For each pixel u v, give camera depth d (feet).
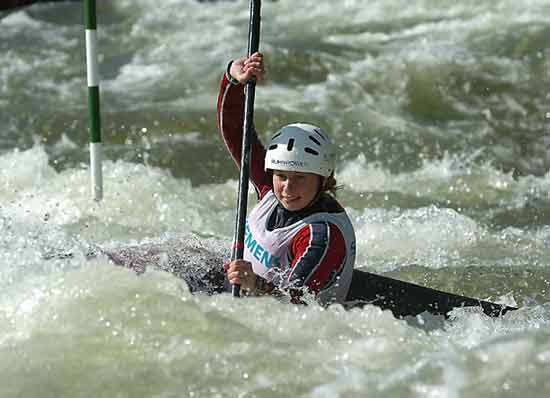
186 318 47.03
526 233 81.51
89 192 84.43
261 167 57.62
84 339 46.09
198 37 145.59
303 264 51.65
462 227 78.89
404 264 70.44
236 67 56.29
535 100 118.52
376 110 115.55
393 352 45.65
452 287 65.92
